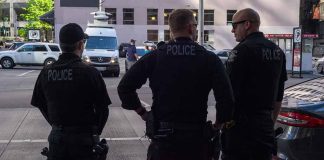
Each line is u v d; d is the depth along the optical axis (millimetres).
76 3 61719
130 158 7805
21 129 10250
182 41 3896
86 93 4102
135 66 3922
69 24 4258
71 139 4066
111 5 63875
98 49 25984
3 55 32562
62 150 4082
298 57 28250
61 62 4164
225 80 3832
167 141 3803
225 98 3797
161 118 3859
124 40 64438
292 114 5359
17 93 17391
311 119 5273
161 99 3861
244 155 4473
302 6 81438
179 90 3807
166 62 3857
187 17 3910
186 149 3801
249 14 4551
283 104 5590
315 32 82250
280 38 35125
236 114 4426
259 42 4484
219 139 4094
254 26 4570
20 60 32500
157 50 3930
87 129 4145
